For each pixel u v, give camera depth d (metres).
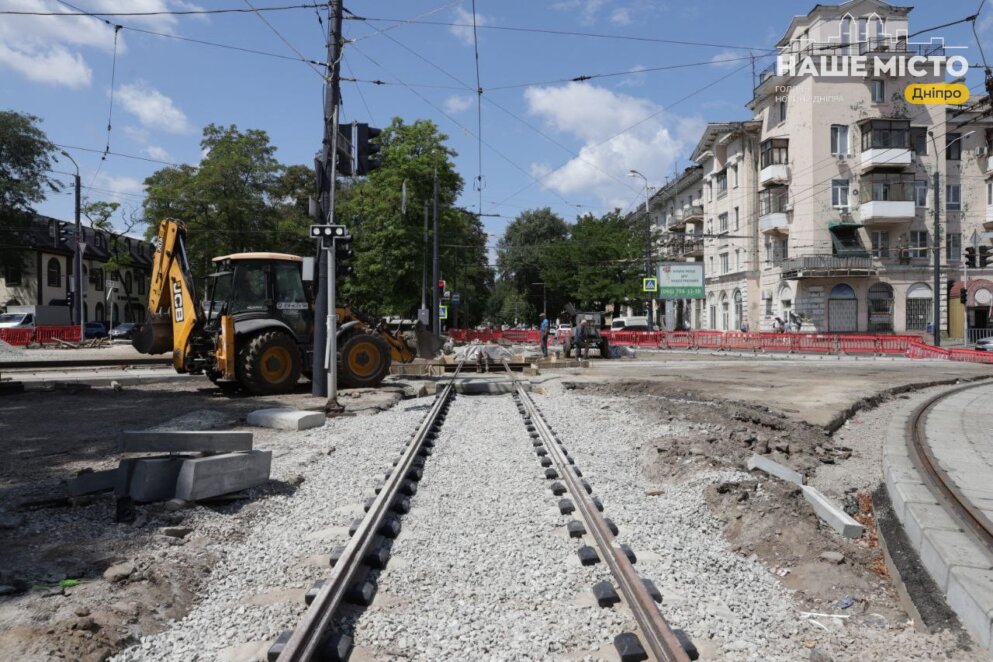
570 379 18.94
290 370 14.71
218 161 44.00
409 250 39.25
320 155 13.47
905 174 41.91
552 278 58.25
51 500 6.11
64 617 3.78
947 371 22.94
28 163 45.44
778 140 43.91
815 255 41.78
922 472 7.10
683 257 61.25
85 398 14.31
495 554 4.96
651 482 7.40
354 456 8.36
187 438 6.25
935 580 4.53
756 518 5.70
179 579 4.46
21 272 49.31
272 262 15.15
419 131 40.25
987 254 35.97
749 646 3.65
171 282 14.68
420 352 20.64
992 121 42.78
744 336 37.12
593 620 3.85
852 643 3.85
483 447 9.05
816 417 11.34
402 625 3.82
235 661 3.45
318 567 4.68
